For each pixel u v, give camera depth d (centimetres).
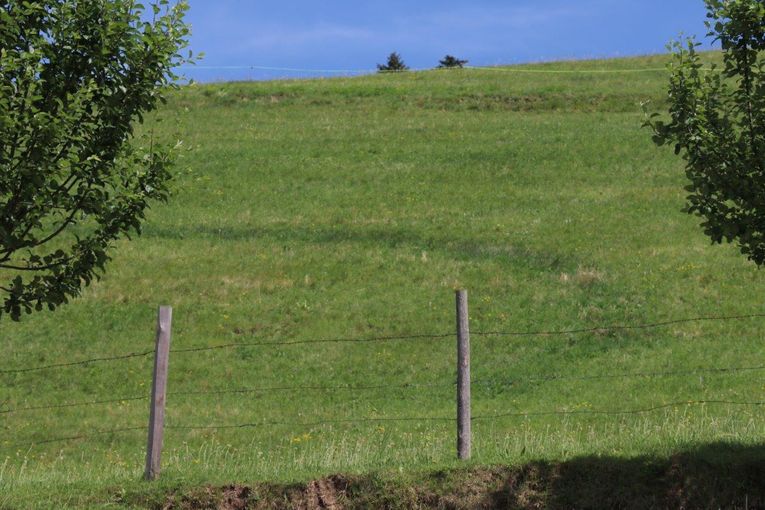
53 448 2108
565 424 2055
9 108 1074
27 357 2717
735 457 1237
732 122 1169
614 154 4928
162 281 3306
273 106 6269
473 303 3081
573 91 6438
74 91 1152
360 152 5138
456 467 1248
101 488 1241
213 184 4538
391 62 11206
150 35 1165
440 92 6569
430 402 2358
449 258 3528
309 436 2084
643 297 3047
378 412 2291
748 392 2247
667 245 3559
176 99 6244
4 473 1442
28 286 1151
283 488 1234
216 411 2331
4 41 1068
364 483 1236
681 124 1184
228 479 1260
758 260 1198
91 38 1151
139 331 2930
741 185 1152
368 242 3744
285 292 3234
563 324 2877
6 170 1060
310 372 2605
